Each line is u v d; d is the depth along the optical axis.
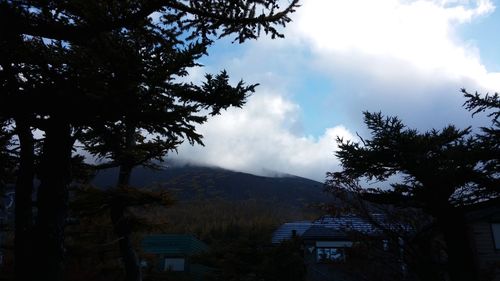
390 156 8.66
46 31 4.94
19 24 4.80
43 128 6.62
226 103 5.81
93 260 21.19
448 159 8.23
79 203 12.75
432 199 8.99
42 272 6.43
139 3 4.89
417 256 11.03
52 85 5.67
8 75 5.51
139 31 5.43
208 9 5.21
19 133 7.58
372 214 12.62
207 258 26.56
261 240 25.03
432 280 10.76
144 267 28.64
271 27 5.50
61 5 4.76
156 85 5.56
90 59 5.36
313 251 24.16
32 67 5.63
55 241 6.61
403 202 9.49
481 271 13.03
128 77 5.44
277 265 21.61
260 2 5.26
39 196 6.73
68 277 19.62
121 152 10.91
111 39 5.37
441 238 13.13
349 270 13.27
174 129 6.36
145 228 14.31
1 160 8.65
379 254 12.33
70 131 6.83
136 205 13.70
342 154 9.26
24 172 7.52
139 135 12.02
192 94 5.77
